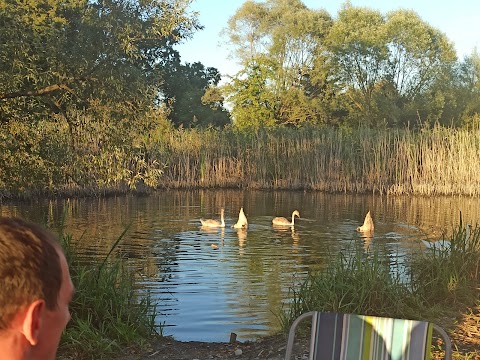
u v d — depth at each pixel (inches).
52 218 830.5
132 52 388.2
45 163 426.9
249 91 2085.4
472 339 261.6
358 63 2185.0
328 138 1349.7
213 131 1427.2
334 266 343.9
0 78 369.4
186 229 776.3
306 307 301.9
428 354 140.0
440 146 1299.2
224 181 1366.9
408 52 2161.7
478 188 1253.7
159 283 465.1
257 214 943.0
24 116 419.8
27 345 48.8
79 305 277.1
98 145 420.2
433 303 321.1
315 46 2343.8
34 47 378.9
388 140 1342.3
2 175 421.7
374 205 1088.8
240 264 550.6
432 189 1272.1
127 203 1053.2
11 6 368.5
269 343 272.7
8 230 48.8
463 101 2126.0
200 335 331.0
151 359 251.8
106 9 381.1
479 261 361.1
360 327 145.6
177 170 1347.2
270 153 1385.3
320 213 965.8
